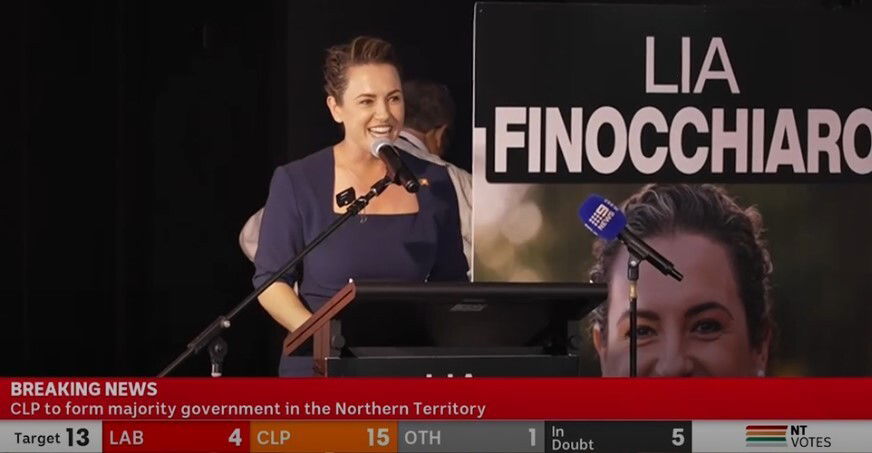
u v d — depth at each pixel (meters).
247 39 5.76
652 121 5.66
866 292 5.70
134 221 5.75
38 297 5.72
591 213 4.08
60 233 5.73
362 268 5.64
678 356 5.62
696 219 5.64
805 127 5.70
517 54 5.61
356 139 5.71
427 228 5.70
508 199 5.60
